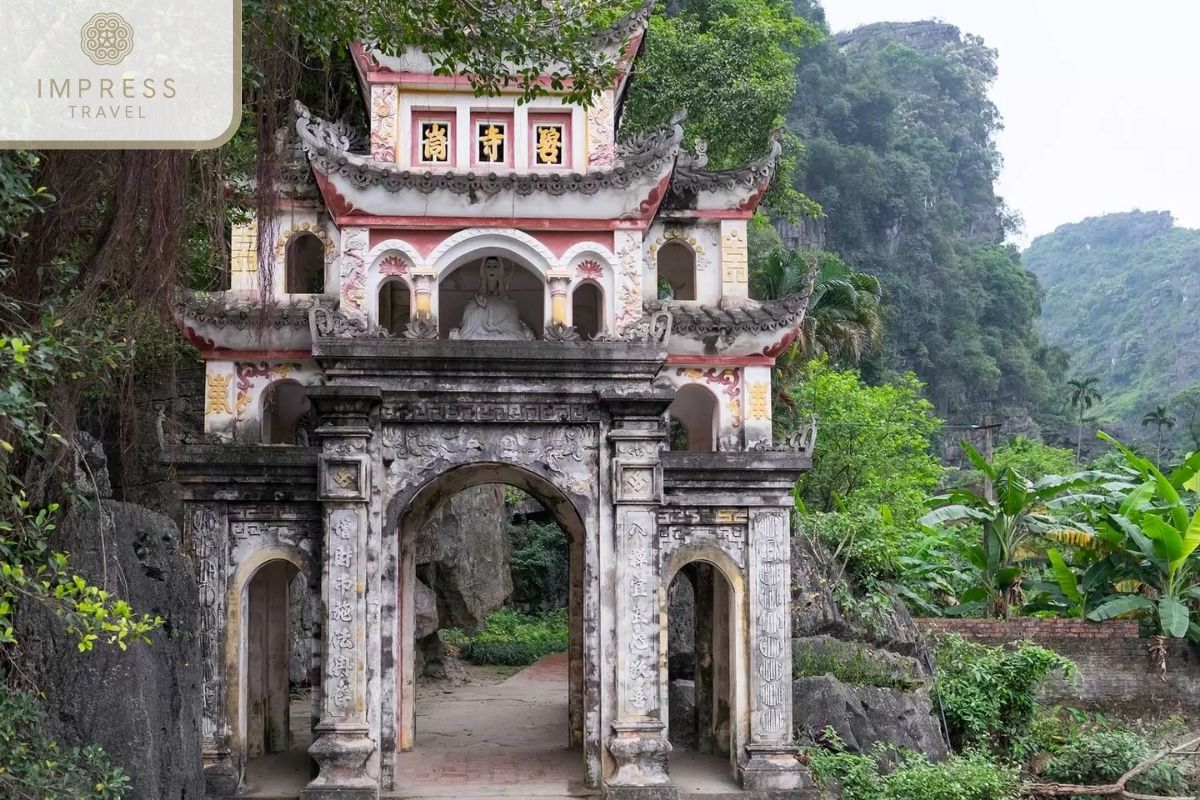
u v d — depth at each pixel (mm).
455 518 31719
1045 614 33469
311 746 17422
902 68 120562
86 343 11320
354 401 17734
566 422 18344
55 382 11289
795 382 36125
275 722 20359
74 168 11773
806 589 23594
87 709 11836
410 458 18125
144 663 12898
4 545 9812
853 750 21094
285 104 16547
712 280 20656
